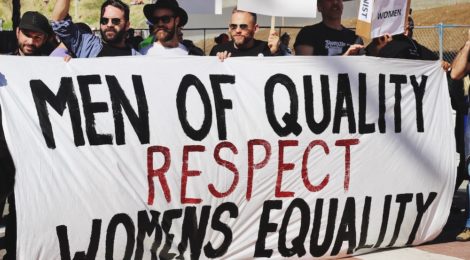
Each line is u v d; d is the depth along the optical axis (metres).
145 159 5.30
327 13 6.93
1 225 7.01
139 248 5.31
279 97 5.76
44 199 4.99
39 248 5.00
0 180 4.97
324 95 5.91
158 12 6.27
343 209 6.00
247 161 5.62
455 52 17.78
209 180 5.50
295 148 5.79
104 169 5.17
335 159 5.95
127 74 5.36
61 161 5.06
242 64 5.71
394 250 6.33
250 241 5.69
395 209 6.23
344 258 6.08
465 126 7.29
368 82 6.10
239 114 5.61
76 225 5.08
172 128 5.39
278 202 5.75
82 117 5.17
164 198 5.35
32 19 5.77
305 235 5.88
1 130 4.99
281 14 6.50
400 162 6.21
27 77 5.10
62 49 6.26
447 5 18.52
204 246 5.54
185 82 5.50
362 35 6.48
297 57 5.87
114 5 5.97
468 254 6.23
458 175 7.52
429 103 6.39
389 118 6.18
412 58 6.97
